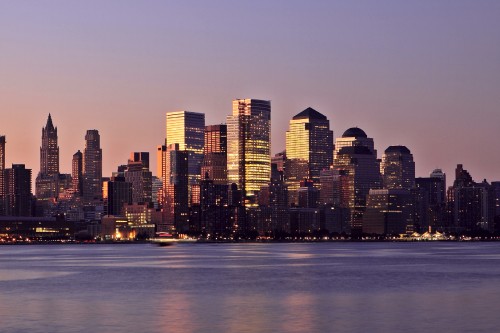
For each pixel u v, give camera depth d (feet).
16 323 529.86
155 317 559.38
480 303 638.12
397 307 612.70
